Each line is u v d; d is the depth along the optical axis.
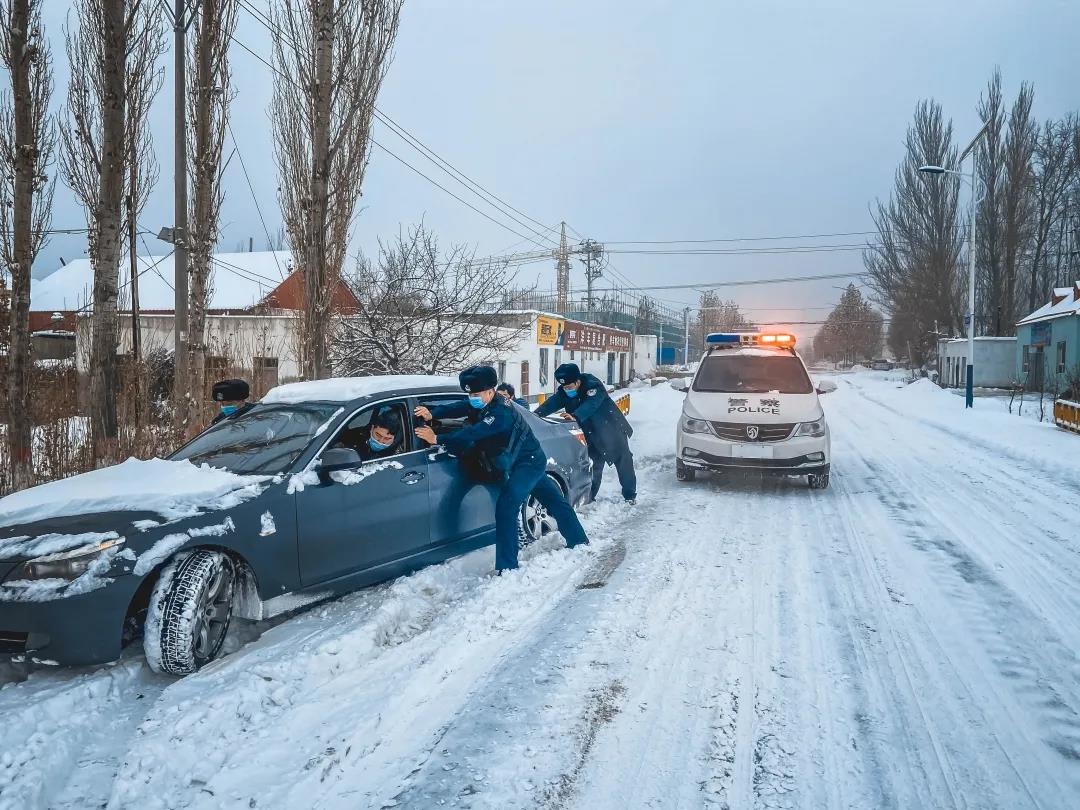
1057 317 30.58
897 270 47.59
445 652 3.99
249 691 3.40
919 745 3.08
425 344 12.60
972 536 6.68
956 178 43.28
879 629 4.36
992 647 4.10
